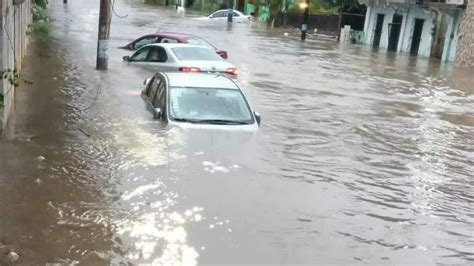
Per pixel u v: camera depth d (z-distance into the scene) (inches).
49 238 193.9
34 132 323.9
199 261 183.6
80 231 200.2
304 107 478.3
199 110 347.3
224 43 1085.8
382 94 621.3
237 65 743.1
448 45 1274.6
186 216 217.2
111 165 270.4
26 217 209.5
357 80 729.6
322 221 223.8
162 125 333.1
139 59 601.6
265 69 729.0
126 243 193.0
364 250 201.8
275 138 342.0
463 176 307.4
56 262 178.2
